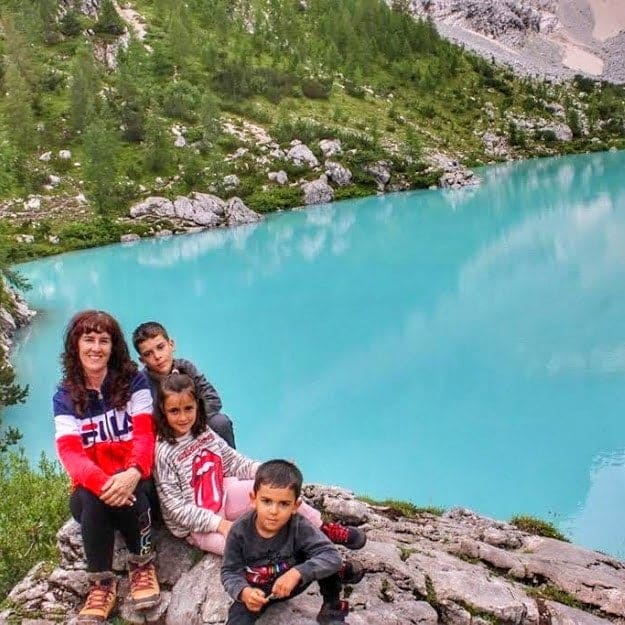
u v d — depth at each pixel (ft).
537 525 32.91
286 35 425.69
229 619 14.89
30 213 208.44
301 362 94.53
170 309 123.24
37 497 31.45
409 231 186.50
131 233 202.08
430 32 491.31
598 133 405.18
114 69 334.44
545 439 68.08
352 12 491.72
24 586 19.38
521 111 412.77
